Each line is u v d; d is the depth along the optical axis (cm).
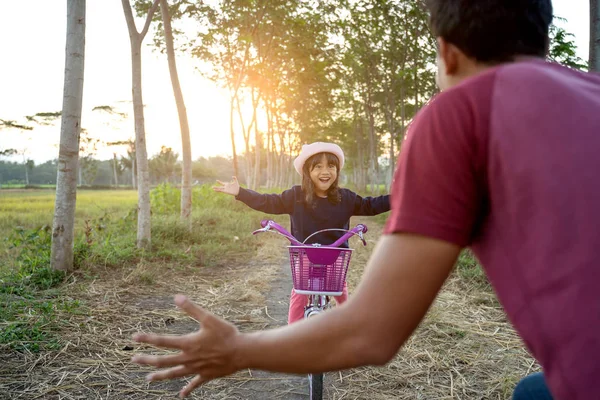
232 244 952
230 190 322
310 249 268
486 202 89
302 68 2123
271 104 2884
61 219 621
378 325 87
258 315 520
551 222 76
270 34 1811
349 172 7150
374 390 336
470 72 104
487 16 97
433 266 86
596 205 75
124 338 429
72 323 452
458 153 86
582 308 73
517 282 82
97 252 705
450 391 332
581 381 72
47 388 328
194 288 623
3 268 651
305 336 90
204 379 98
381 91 2592
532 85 85
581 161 77
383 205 329
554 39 779
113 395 324
